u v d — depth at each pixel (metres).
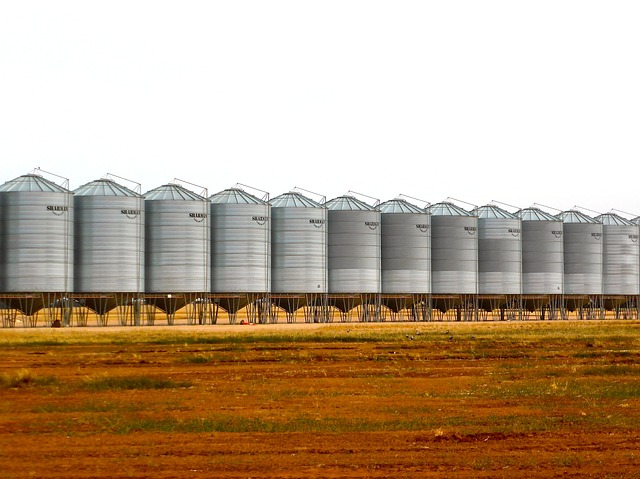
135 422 35.56
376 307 153.88
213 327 126.12
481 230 165.62
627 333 103.12
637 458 28.86
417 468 27.36
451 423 35.53
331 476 26.25
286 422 35.66
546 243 169.25
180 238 135.00
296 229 146.38
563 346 81.62
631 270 179.88
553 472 26.97
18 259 124.69
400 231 154.75
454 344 83.19
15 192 125.25
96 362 63.38
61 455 29.08
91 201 129.62
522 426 34.69
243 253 140.38
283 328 120.38
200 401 42.16
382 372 56.16
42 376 52.88
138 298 135.12
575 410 39.19
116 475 26.27
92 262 129.12
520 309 166.75
